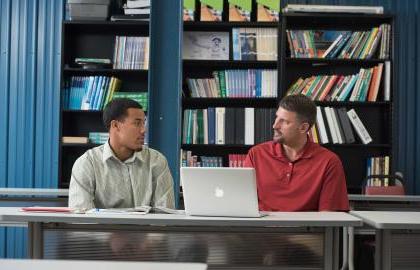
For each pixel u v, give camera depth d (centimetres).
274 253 260
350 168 559
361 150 559
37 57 585
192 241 260
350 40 539
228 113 539
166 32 479
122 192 305
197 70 568
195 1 552
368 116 564
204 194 255
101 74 574
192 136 539
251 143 537
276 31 543
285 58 536
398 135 564
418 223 238
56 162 582
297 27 560
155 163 313
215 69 567
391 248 257
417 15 571
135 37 554
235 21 540
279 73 538
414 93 568
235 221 241
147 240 260
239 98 542
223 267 260
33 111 584
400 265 257
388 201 490
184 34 555
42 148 582
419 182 565
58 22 583
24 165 584
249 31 543
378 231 259
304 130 319
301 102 317
